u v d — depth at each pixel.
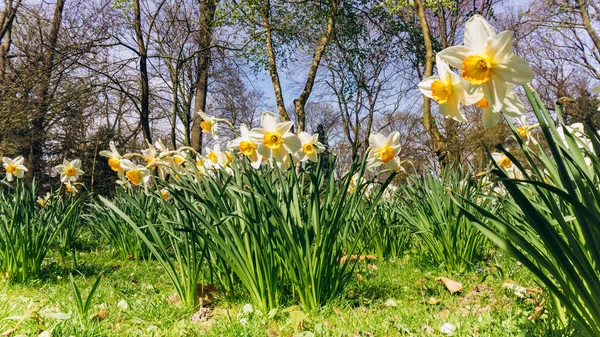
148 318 2.55
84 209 8.09
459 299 2.92
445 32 15.02
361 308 2.67
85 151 15.69
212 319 2.51
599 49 11.41
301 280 2.55
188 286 2.75
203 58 14.48
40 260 3.71
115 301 2.97
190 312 2.66
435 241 3.97
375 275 3.77
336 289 2.71
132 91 14.41
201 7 12.95
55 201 5.23
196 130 15.23
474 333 2.14
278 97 10.27
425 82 1.50
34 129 13.59
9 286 3.32
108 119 17.25
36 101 11.78
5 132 12.19
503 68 1.23
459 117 1.42
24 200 3.88
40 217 4.06
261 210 2.65
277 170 2.62
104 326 2.31
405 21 14.01
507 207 2.32
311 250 2.61
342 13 12.66
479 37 1.25
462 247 3.77
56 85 12.18
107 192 15.79
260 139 2.71
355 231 4.59
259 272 2.52
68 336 2.05
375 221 4.61
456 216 3.78
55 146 15.75
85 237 6.77
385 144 2.98
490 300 2.81
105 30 12.38
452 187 3.92
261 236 2.60
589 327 1.47
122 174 3.37
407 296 3.02
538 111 1.50
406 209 4.45
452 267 3.76
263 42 12.34
